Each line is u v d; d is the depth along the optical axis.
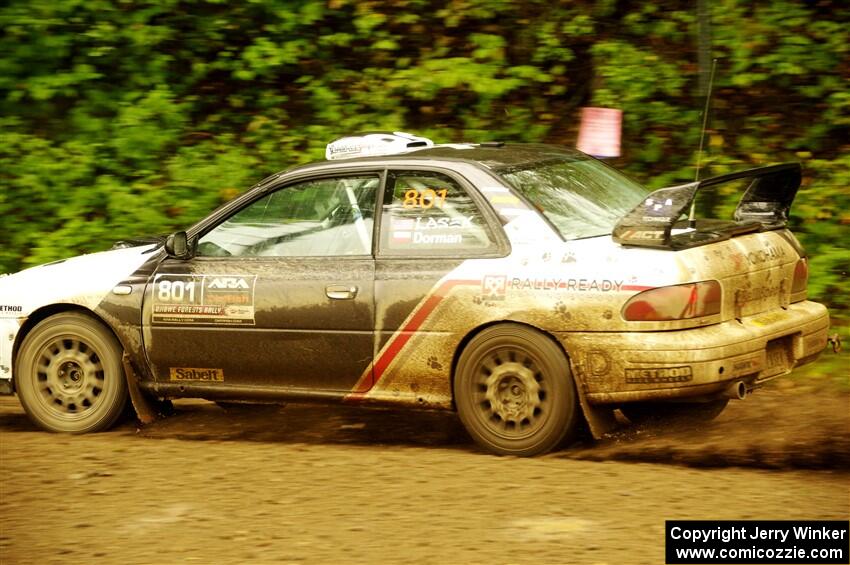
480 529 9.77
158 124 21.64
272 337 13.01
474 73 21.52
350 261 12.75
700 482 10.96
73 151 21.19
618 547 9.23
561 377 11.80
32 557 9.48
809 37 21.05
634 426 12.98
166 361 13.56
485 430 12.22
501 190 12.30
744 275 12.00
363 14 22.61
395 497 10.78
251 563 9.12
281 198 13.25
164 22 22.70
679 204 11.54
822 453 11.81
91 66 22.14
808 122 20.73
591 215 12.39
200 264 13.42
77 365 14.02
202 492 11.16
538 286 11.84
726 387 11.52
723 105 21.19
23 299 14.07
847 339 15.90
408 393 12.59
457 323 12.19
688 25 21.92
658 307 11.40
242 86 22.98
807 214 18.34
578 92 22.19
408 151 13.34
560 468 11.59
